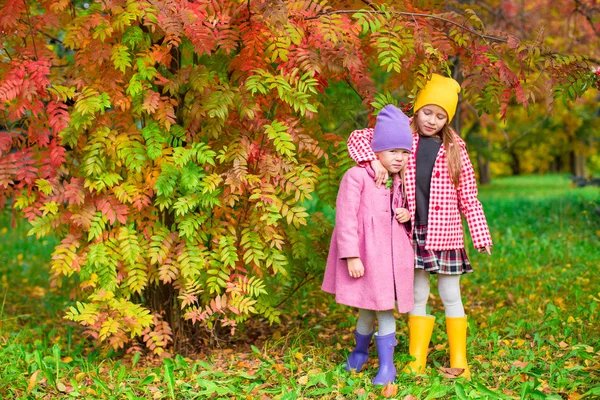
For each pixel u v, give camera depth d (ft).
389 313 10.02
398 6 11.28
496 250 21.53
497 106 11.41
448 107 10.20
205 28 9.38
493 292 16.14
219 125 10.56
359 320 10.55
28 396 9.50
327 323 14.12
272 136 10.22
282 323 14.19
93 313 10.57
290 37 9.66
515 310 14.38
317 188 11.89
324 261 12.13
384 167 9.98
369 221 9.77
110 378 10.48
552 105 10.96
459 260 10.36
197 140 11.01
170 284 11.80
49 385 10.01
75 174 11.33
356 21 11.06
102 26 9.77
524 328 12.84
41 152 10.37
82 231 11.11
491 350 11.55
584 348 11.10
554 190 55.93
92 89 10.21
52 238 26.17
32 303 16.66
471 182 10.36
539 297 15.24
